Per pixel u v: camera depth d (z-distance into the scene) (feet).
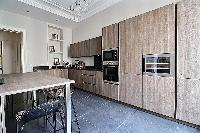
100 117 10.91
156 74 10.91
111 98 15.30
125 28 13.47
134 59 12.64
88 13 20.72
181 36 9.46
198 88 8.76
